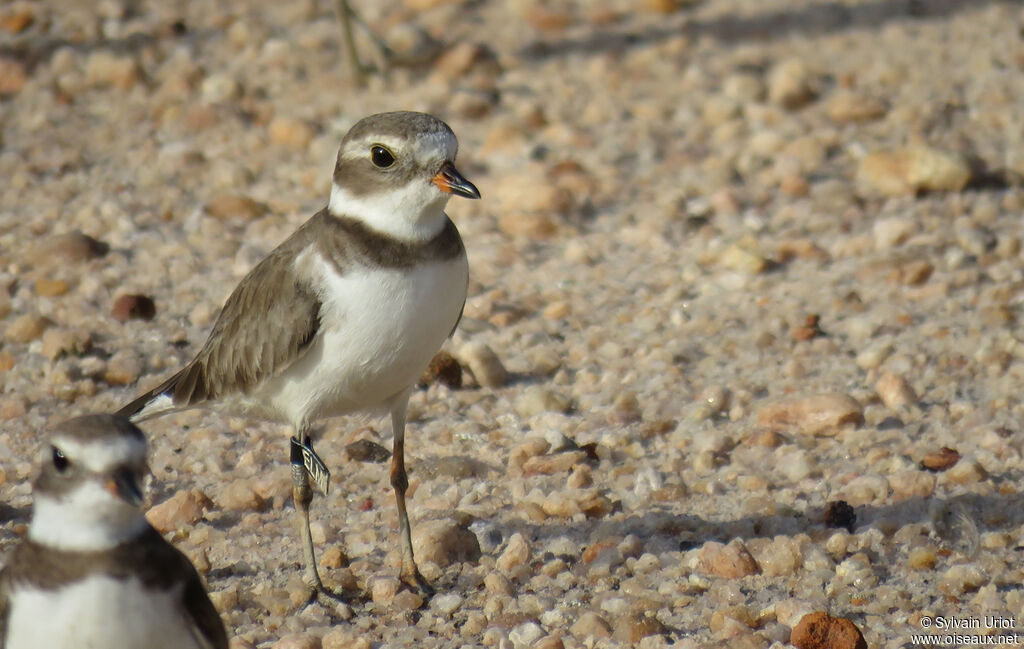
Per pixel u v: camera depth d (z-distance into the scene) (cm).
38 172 1680
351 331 912
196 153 1712
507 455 1145
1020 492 1049
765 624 896
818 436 1166
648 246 1542
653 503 1067
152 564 680
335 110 1853
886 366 1265
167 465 1138
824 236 1545
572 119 1852
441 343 954
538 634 880
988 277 1430
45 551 675
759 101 1883
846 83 1916
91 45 2014
